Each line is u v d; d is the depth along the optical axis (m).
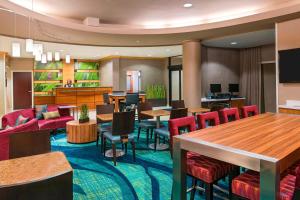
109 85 12.19
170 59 12.20
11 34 5.77
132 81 12.11
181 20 5.96
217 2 4.71
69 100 9.76
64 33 5.73
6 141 3.15
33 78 12.20
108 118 4.32
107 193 2.75
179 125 2.44
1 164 1.81
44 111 6.14
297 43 4.63
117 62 11.70
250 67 8.50
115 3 4.67
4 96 9.35
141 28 6.12
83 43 7.09
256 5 4.91
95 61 13.41
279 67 4.90
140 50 9.62
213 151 1.62
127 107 7.97
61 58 12.34
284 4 4.73
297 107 4.48
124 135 3.78
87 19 5.47
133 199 2.60
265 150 1.50
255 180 1.70
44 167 1.74
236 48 8.66
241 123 2.50
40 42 7.40
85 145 4.90
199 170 2.02
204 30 5.69
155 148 4.41
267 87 8.16
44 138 2.35
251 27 5.42
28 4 4.61
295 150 1.51
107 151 4.42
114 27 6.08
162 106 12.32
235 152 1.48
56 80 12.66
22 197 1.01
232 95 8.48
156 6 4.89
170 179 3.11
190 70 6.88
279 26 4.90
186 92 7.00
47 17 4.65
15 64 11.81
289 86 4.77
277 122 2.56
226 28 5.50
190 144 1.78
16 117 5.25
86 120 5.39
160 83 12.78
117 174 3.31
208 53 8.22
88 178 3.19
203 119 2.80
